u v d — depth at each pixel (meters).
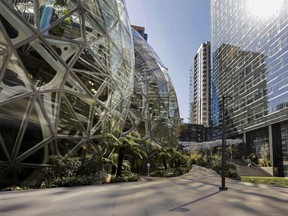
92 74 18.91
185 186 18.22
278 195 14.87
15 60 13.44
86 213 8.01
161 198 11.82
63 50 16.48
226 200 12.02
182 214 8.38
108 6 22.12
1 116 12.84
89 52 18.42
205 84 169.62
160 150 38.44
